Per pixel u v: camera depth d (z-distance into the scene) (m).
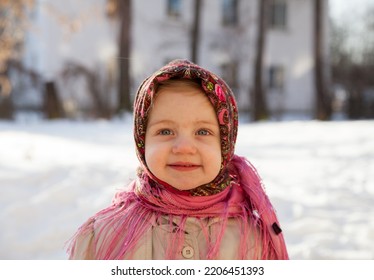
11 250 3.48
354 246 3.48
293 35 25.39
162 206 1.65
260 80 18.81
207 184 1.66
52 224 3.84
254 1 23.52
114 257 1.63
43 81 18.42
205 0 22.86
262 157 7.55
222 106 1.63
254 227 1.73
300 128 12.70
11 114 17.44
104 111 17.25
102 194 4.44
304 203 4.52
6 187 4.72
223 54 23.02
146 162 1.63
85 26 19.62
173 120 1.60
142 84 1.73
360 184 5.38
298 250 3.33
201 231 1.64
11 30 9.93
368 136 10.12
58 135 10.80
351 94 22.61
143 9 21.91
